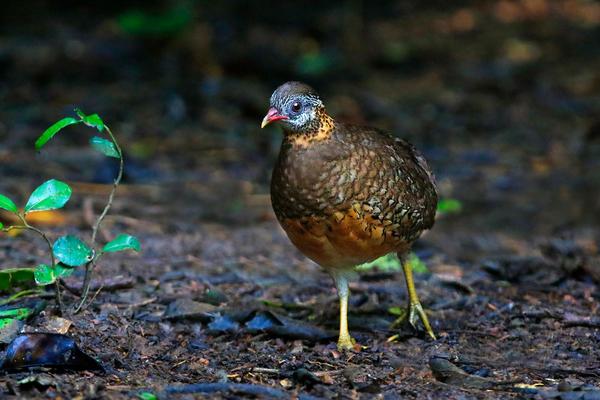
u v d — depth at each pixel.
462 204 14.13
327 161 7.38
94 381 6.65
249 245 11.31
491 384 7.01
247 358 7.47
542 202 14.24
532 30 24.44
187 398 6.38
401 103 19.16
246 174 15.07
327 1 26.06
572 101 19.36
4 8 23.58
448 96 19.61
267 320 8.17
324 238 7.60
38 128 16.41
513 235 12.58
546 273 10.36
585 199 14.38
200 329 8.14
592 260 10.82
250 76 20.33
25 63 19.83
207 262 10.38
